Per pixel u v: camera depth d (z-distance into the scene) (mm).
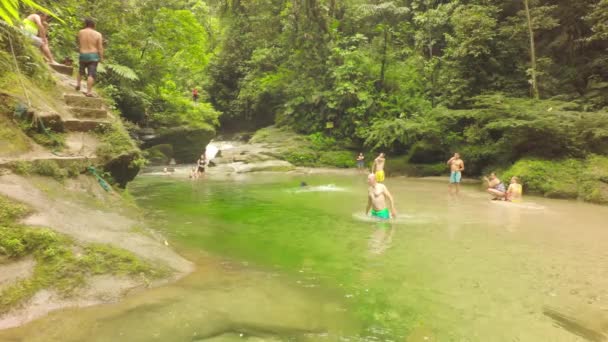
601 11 16250
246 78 33062
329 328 3322
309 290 4219
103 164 6699
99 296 3512
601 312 3762
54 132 6180
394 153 23062
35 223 3875
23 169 4715
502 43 19281
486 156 18391
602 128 14039
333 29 26422
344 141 25516
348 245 6258
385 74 25266
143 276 4004
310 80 27219
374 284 4469
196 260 5090
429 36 24328
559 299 4090
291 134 27453
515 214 9438
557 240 6750
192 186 14492
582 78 18984
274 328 3258
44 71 7277
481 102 18359
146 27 19688
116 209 5695
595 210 10219
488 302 3990
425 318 3580
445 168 19953
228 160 23141
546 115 14750
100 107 7922
